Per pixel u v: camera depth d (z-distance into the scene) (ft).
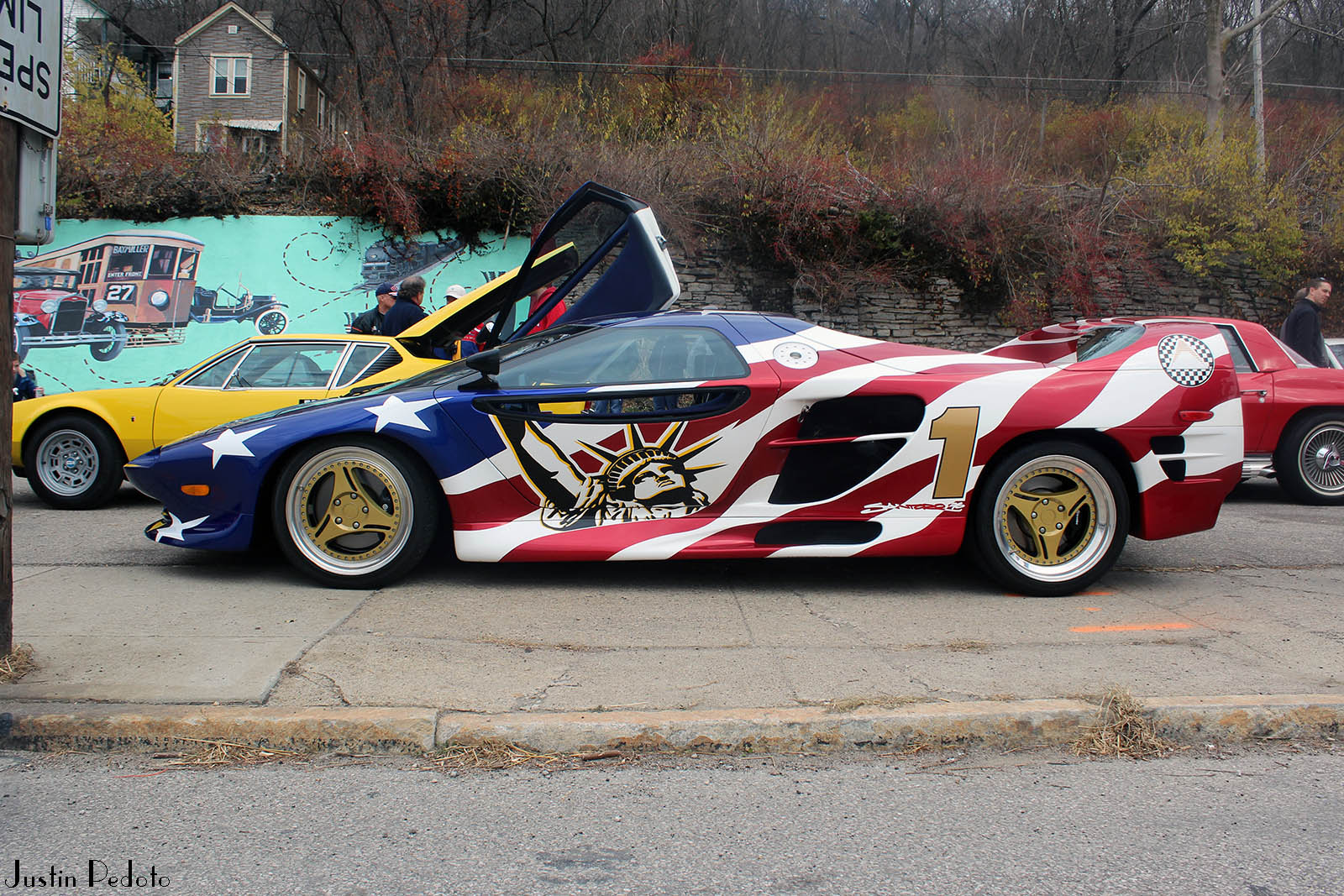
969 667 10.00
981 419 12.93
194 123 96.58
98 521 18.89
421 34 66.69
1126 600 13.07
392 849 6.76
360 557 13.14
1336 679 9.65
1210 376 13.43
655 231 17.61
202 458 13.16
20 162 9.30
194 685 9.16
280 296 44.27
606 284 17.92
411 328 20.10
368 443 12.91
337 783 7.82
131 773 7.97
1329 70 82.74
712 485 13.10
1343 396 22.89
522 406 13.01
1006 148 55.83
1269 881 6.39
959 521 13.08
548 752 8.35
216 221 44.01
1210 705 8.80
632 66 67.82
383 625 11.39
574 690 9.25
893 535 13.04
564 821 7.20
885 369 13.24
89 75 65.82
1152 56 89.66
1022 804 7.52
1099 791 7.75
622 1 89.76
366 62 67.51
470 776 7.97
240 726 8.39
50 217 9.71
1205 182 49.06
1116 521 13.16
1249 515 21.18
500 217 44.52
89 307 43.62
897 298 46.73
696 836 6.97
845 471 13.08
